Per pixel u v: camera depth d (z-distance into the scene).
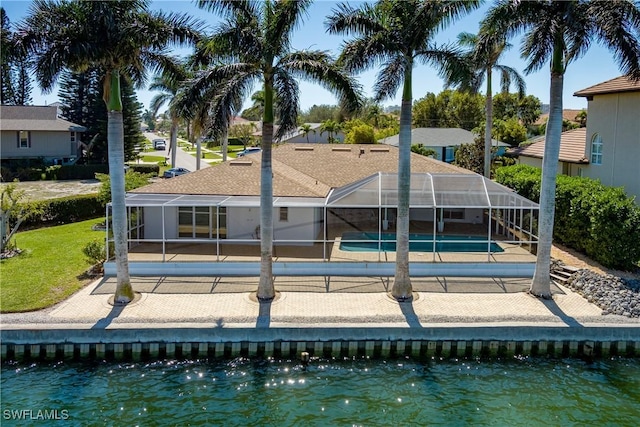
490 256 26.08
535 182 32.56
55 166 60.31
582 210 26.16
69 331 18.17
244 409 15.19
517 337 18.67
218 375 17.28
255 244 28.58
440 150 67.38
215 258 25.53
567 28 19.41
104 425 14.34
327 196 27.58
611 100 31.83
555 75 20.61
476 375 17.36
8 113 63.72
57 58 18.78
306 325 18.73
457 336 18.62
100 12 18.58
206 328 18.39
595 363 18.22
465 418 14.73
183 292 22.27
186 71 21.58
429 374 17.44
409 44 20.59
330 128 91.06
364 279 24.25
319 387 16.52
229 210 29.00
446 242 27.36
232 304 20.88
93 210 41.62
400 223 21.39
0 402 15.55
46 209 37.56
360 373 17.50
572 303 21.17
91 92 66.12
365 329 18.53
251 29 19.70
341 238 30.38
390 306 20.78
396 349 18.62
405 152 21.06
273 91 20.56
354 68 20.66
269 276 21.48
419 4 20.17
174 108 20.08
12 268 25.48
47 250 29.34
